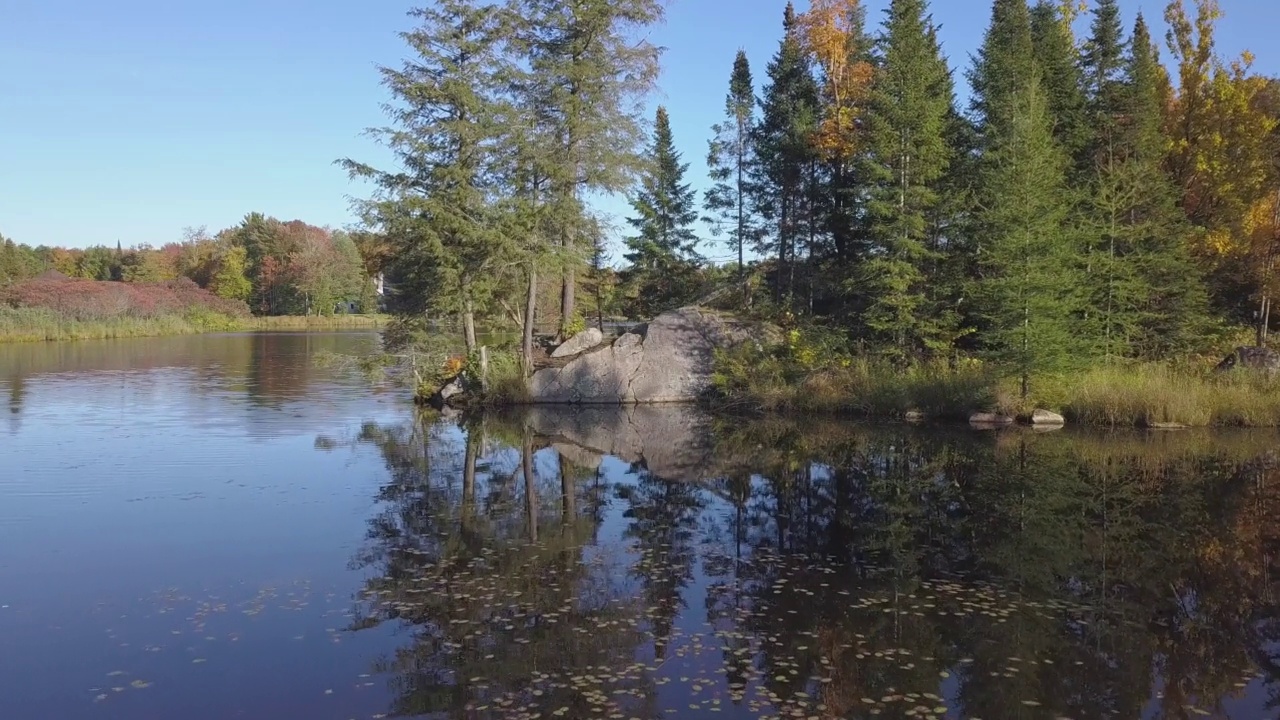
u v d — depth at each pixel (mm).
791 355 25562
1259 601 7957
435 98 23688
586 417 23250
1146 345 24609
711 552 9758
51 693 6043
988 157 23000
